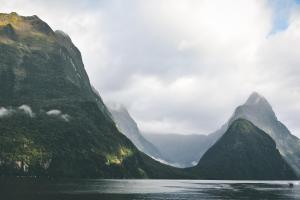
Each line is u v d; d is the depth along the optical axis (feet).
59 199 632.38
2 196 633.20
